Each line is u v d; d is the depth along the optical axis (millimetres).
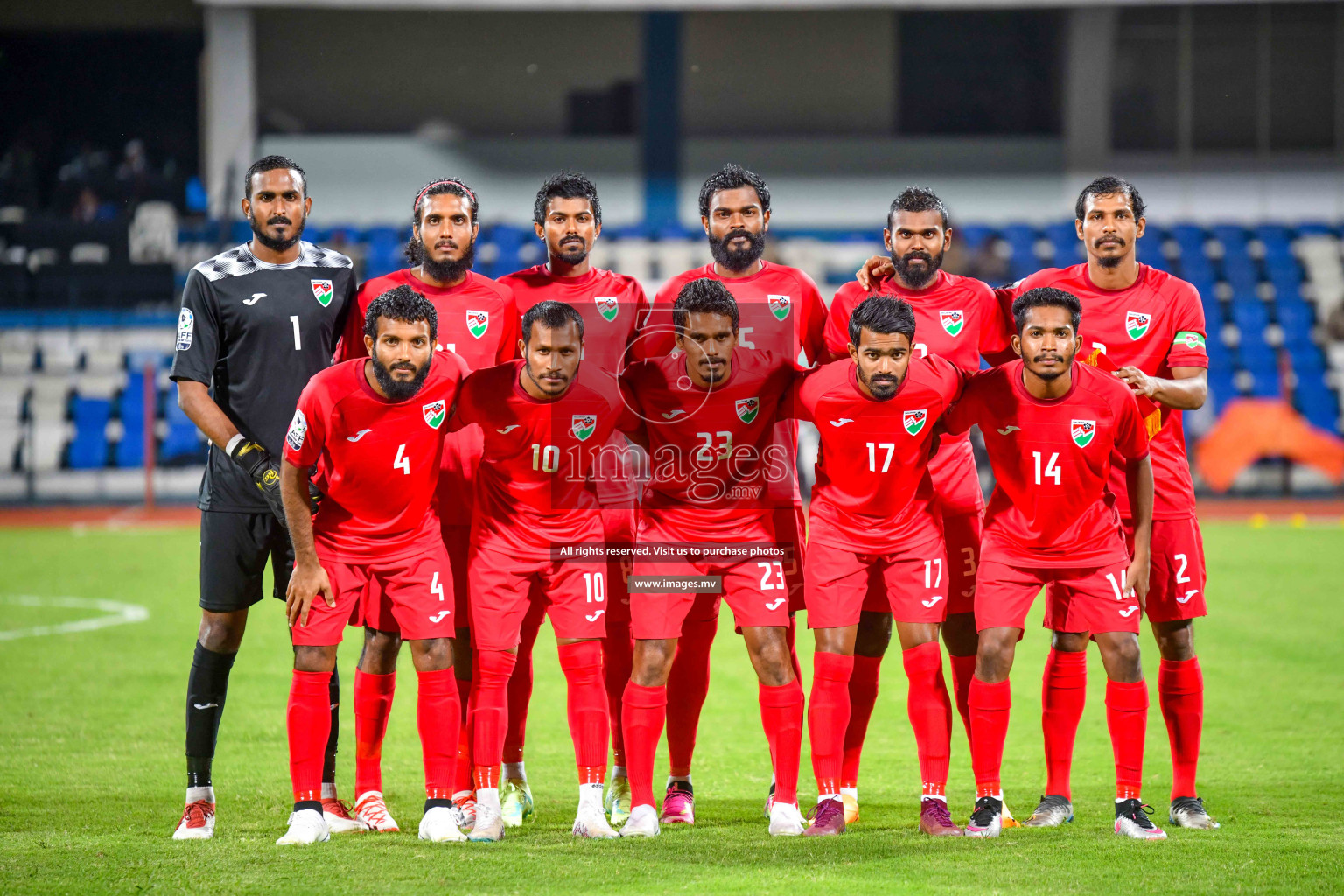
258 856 15008
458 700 16484
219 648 16969
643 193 77562
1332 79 75688
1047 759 17328
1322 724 23578
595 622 16656
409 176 76938
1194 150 76250
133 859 14828
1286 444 62375
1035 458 16359
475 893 13383
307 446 15719
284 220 17344
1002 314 19078
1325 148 76125
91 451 64562
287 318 17391
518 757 18141
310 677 16156
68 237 72312
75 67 77688
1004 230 76000
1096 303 18234
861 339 15953
